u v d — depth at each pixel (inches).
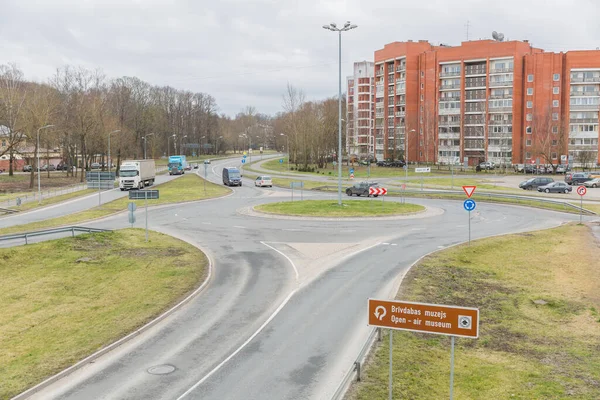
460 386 519.8
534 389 513.3
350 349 622.2
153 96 6835.6
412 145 5068.9
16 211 1990.7
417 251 1154.7
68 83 4001.0
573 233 1373.0
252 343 647.8
